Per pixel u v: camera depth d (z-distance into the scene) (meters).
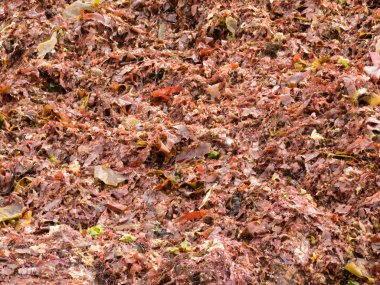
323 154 2.17
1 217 2.09
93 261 1.96
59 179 2.17
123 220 2.09
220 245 1.94
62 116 2.39
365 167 2.12
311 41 2.57
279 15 2.71
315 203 2.09
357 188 2.08
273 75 2.45
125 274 1.94
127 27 2.71
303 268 1.96
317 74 2.39
